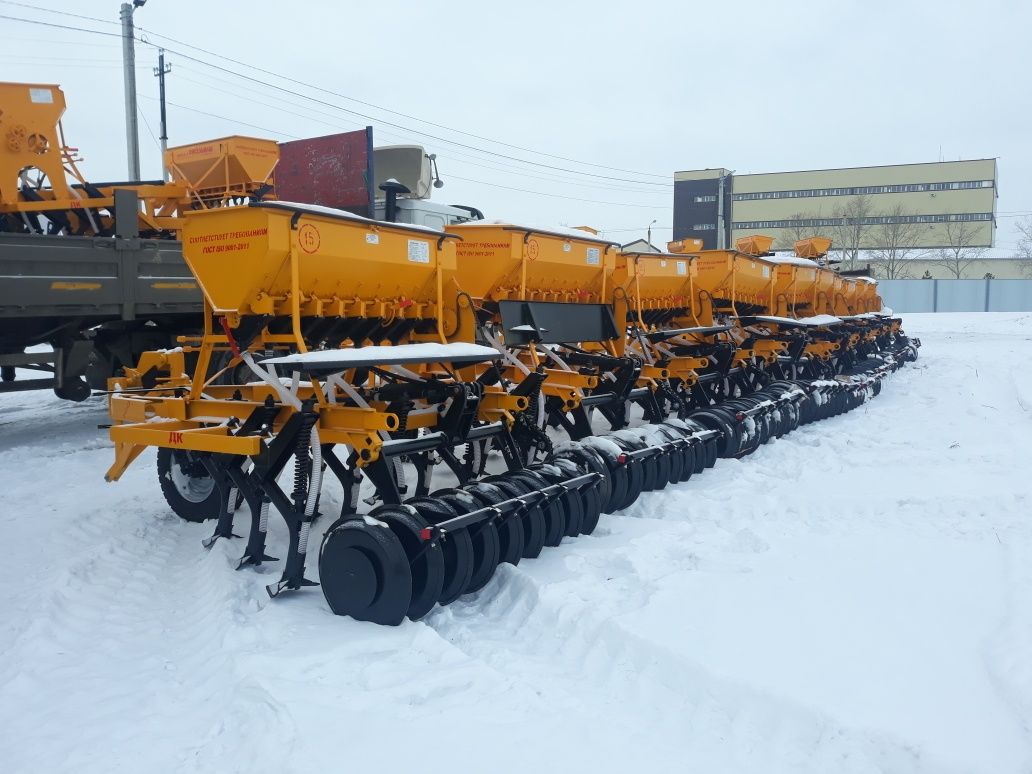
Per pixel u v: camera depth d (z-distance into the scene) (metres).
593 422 9.77
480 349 4.87
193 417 4.80
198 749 2.76
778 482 6.50
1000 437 8.06
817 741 2.77
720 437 7.18
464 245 6.45
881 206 59.53
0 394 12.34
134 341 8.86
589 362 7.03
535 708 2.99
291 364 3.96
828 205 60.06
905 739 2.69
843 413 10.19
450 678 3.18
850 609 3.80
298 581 4.12
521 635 3.79
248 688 3.05
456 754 2.64
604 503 5.37
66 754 2.76
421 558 3.82
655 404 7.78
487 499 4.33
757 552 4.79
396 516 3.85
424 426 4.89
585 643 3.61
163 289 8.20
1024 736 2.71
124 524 5.47
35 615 3.90
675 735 2.87
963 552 4.62
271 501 4.34
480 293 6.47
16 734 2.90
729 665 3.22
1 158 7.96
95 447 8.28
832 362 12.41
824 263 16.28
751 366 10.30
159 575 4.58
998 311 43.84
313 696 2.99
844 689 3.03
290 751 2.62
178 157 10.09
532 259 6.46
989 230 57.78
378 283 5.04
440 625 3.87
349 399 4.95
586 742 2.76
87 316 7.81
